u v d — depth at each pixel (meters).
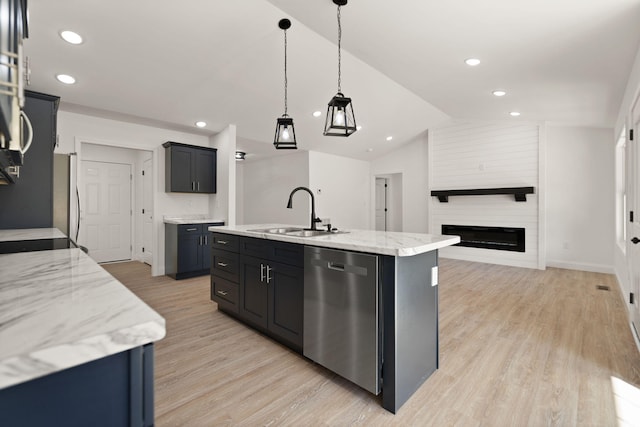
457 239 2.03
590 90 3.07
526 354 2.20
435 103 4.48
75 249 1.58
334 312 1.85
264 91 3.84
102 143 4.12
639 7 1.72
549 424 1.51
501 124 5.38
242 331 2.59
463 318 2.90
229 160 4.63
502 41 2.33
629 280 2.86
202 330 2.62
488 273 4.75
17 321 0.56
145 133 4.52
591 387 1.80
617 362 2.07
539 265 5.01
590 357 2.15
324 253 1.90
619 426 1.49
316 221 2.62
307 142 5.83
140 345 0.57
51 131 2.72
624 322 2.77
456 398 1.71
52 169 2.73
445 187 6.05
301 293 2.09
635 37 2.04
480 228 5.65
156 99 3.67
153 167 4.62
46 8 2.23
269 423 1.51
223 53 3.01
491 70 2.91
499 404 1.66
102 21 2.42
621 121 3.45
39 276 0.92
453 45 2.51
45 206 2.70
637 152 2.43
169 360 2.11
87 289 0.78
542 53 2.44
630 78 2.62
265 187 7.29
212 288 3.09
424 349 1.86
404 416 1.57
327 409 1.62
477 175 5.66
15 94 0.56
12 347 0.46
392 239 1.95
